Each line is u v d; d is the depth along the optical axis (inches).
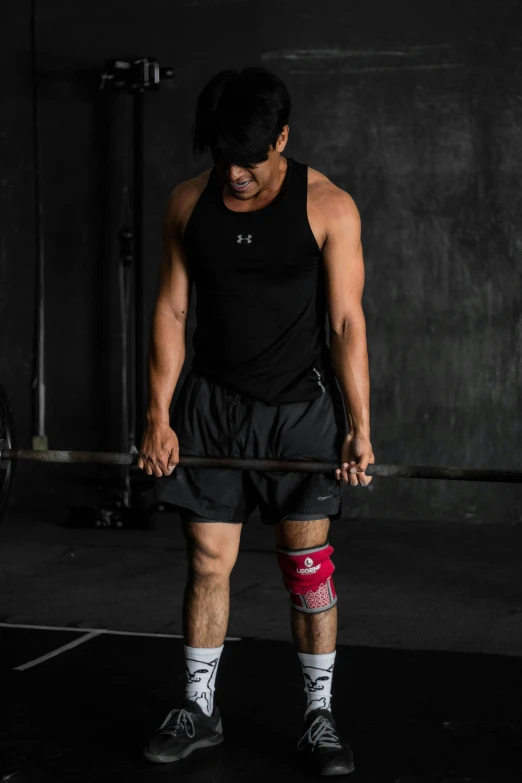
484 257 208.1
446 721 97.1
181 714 90.0
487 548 186.5
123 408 224.5
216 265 87.0
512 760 88.0
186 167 219.5
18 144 227.5
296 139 214.7
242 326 88.0
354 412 87.4
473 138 207.2
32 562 176.4
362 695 104.7
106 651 121.0
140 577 165.5
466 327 209.3
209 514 89.7
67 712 100.3
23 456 95.9
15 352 228.8
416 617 142.1
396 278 211.8
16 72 226.7
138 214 210.5
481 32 205.5
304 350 89.5
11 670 113.6
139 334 211.5
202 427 90.8
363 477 88.2
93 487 211.8
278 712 100.0
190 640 91.1
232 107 79.0
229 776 85.4
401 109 209.6
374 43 209.9
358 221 87.7
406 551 184.4
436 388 211.0
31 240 227.5
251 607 146.3
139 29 220.1
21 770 86.4
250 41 215.2
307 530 89.3
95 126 223.6
